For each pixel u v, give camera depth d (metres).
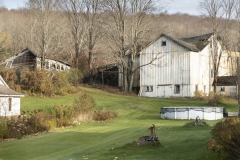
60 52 71.12
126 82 62.09
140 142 18.27
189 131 23.22
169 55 57.38
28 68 57.25
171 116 36.31
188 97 55.41
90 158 16.64
